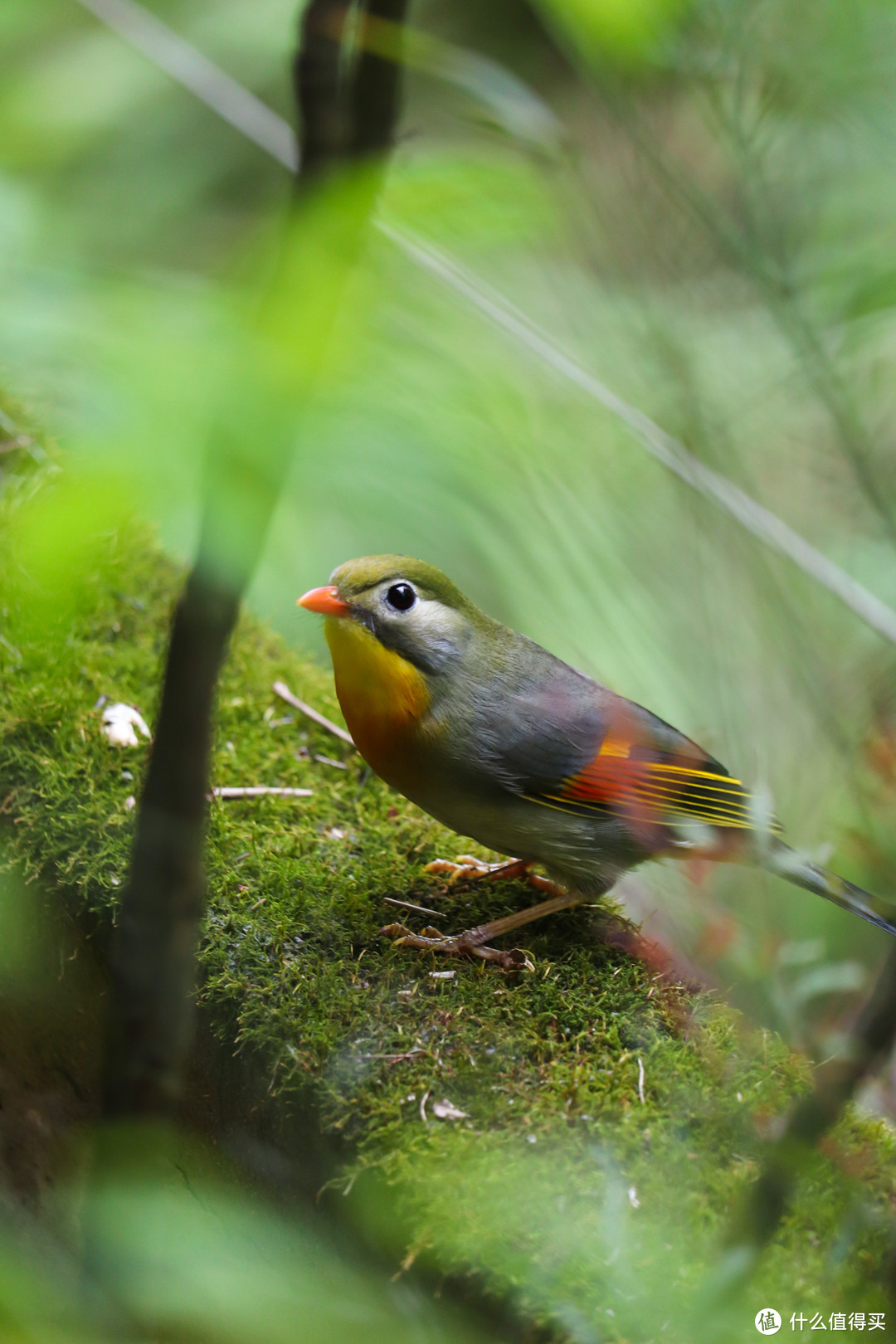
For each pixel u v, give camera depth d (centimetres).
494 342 523
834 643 755
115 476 161
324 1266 419
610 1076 450
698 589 753
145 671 657
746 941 495
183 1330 250
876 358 729
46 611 167
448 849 614
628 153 684
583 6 302
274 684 713
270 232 209
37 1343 216
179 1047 236
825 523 793
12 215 224
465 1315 359
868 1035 252
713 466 698
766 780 693
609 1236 362
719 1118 420
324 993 482
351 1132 424
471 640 538
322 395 208
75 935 537
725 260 720
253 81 725
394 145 188
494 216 183
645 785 538
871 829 529
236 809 614
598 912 573
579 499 685
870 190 643
